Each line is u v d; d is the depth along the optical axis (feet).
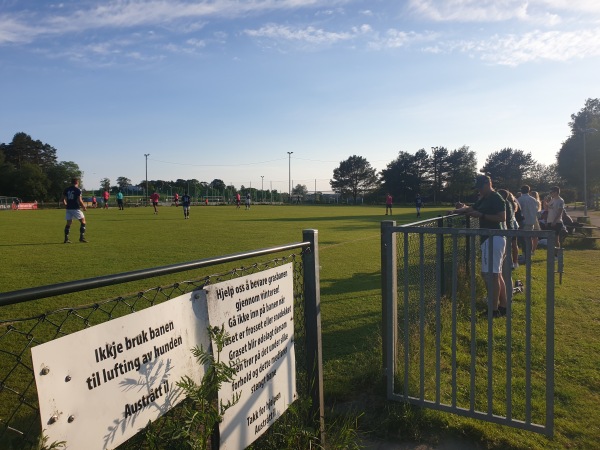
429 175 287.48
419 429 11.26
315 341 10.52
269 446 9.40
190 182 339.36
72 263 32.76
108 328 5.60
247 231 61.05
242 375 8.27
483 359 15.48
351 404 12.37
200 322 7.22
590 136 181.98
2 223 79.00
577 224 51.08
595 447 10.48
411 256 17.25
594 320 19.97
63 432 5.03
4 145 305.12
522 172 293.23
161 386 6.44
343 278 28.63
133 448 6.54
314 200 284.61
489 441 10.80
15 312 19.07
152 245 44.27
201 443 6.92
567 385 13.62
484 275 20.52
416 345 15.20
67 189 46.24
